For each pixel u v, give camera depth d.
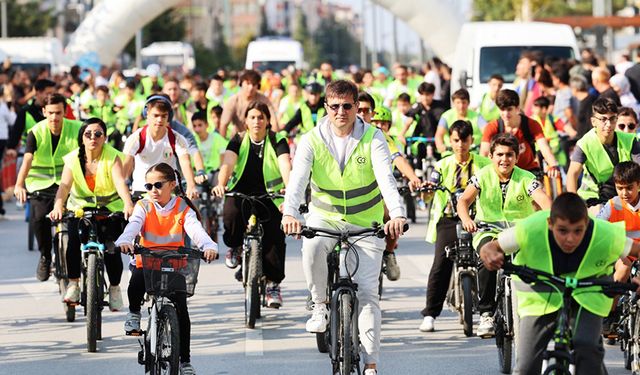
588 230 14.17
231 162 23.38
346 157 17.77
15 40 87.81
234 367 20.05
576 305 14.23
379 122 27.31
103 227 22.02
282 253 23.44
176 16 170.75
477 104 51.16
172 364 16.86
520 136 25.80
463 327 22.72
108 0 90.94
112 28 90.88
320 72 64.62
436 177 22.52
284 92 59.38
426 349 21.42
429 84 41.34
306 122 35.84
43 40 87.62
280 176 23.55
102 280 21.44
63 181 21.89
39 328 23.77
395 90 56.69
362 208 17.92
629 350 19.42
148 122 23.16
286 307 25.80
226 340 22.38
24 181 25.16
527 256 14.45
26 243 37.72
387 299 26.69
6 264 33.03
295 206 17.56
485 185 20.28
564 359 13.57
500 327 19.34
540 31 52.84
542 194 20.03
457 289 22.23
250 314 23.27
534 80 43.06
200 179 24.19
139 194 22.92
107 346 21.88
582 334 14.02
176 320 17.03
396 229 16.97
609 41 97.88
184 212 18.45
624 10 182.00
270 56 84.69
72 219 21.97
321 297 18.23
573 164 23.14
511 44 52.34
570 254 14.25
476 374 19.48
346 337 16.86
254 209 23.31
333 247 17.97
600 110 22.70
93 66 83.56
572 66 45.62
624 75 38.06
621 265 17.45
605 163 23.00
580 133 37.53
